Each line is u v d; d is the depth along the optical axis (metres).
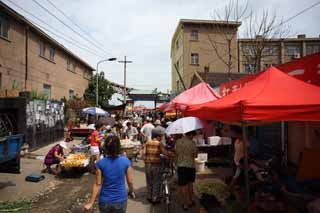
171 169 8.18
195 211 6.02
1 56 16.11
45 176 9.27
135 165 11.15
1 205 6.36
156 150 6.57
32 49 20.00
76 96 30.56
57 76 25.25
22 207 6.29
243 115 4.14
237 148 6.84
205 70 24.66
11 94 14.81
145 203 6.59
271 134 11.02
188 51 34.34
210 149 10.80
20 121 13.37
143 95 37.16
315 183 5.79
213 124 12.36
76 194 7.38
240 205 5.19
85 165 9.45
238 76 23.77
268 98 4.28
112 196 3.69
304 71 6.86
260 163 7.95
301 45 35.41
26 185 8.13
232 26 29.64
